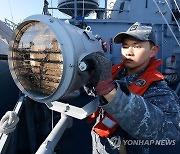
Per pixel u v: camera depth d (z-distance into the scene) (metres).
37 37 1.03
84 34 1.17
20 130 2.71
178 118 1.08
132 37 1.21
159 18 7.68
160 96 1.14
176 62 7.91
